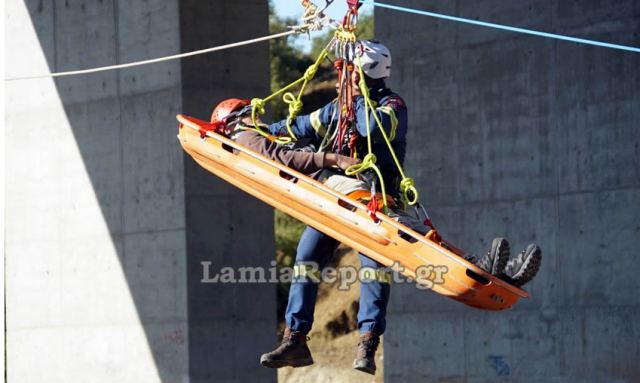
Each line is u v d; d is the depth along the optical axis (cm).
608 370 2808
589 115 2873
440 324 3222
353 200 1489
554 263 2938
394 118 1512
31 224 3866
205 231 3384
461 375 3161
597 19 2858
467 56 3169
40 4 3831
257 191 1606
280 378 5659
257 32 3475
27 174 3878
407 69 3322
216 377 3372
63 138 3759
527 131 3012
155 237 3459
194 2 3384
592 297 2853
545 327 2953
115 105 3584
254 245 3450
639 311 2753
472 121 3150
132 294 3528
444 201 3212
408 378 3303
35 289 3853
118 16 3572
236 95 3434
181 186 3372
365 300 1527
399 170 1527
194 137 1680
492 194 3094
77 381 3706
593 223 2856
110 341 3600
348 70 1547
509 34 3061
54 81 3784
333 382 5453
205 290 3375
